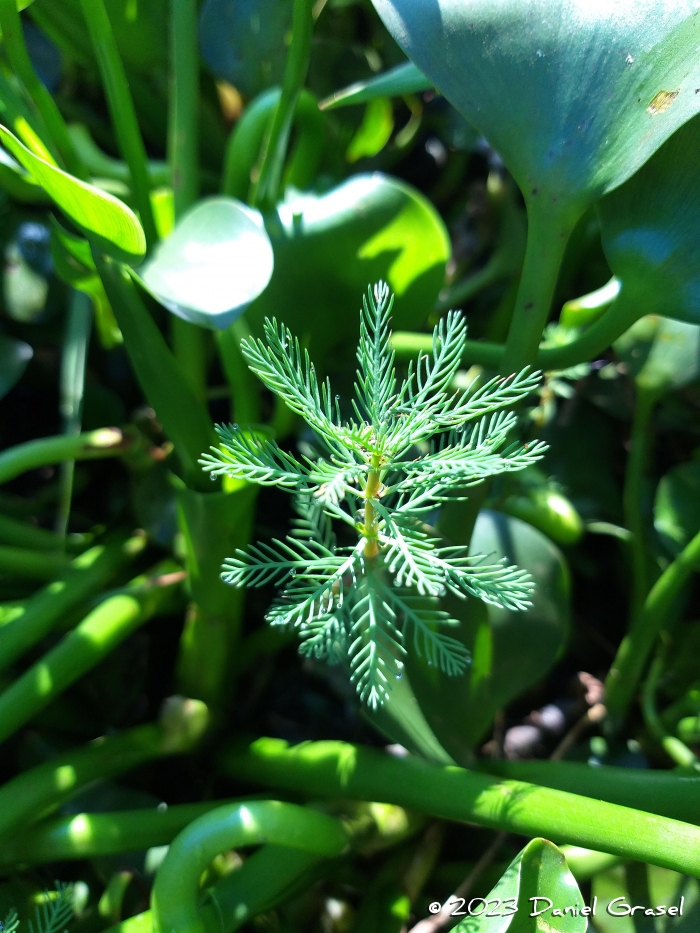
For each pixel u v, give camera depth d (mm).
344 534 291
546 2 173
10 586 281
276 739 259
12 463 256
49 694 221
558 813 185
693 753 263
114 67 192
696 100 163
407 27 180
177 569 275
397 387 257
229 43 291
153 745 248
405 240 236
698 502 275
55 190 167
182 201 239
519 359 198
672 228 186
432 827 247
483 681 232
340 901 243
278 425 281
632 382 277
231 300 171
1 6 175
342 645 209
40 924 202
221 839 188
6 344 295
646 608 250
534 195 178
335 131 322
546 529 290
